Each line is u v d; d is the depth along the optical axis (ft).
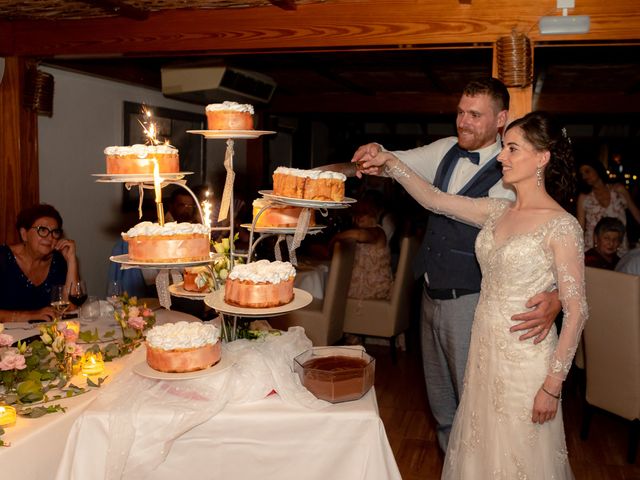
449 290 8.95
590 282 11.53
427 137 37.42
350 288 17.20
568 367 6.95
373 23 11.44
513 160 7.25
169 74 17.89
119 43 12.91
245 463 6.37
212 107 6.68
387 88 22.67
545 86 21.72
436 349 9.55
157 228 6.26
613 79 19.95
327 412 6.26
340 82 20.27
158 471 6.40
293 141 29.66
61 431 6.19
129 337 8.28
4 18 13.25
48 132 15.80
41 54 13.46
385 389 15.25
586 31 10.27
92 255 17.54
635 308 10.87
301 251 20.51
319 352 7.14
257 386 6.52
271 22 12.00
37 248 10.96
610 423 13.37
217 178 23.62
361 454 6.24
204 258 6.51
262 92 20.15
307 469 6.32
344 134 36.47
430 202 8.54
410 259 17.02
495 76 10.82
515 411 7.27
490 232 7.63
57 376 7.08
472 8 10.89
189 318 10.25
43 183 15.79
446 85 21.68
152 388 6.54
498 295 7.34
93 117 17.29
